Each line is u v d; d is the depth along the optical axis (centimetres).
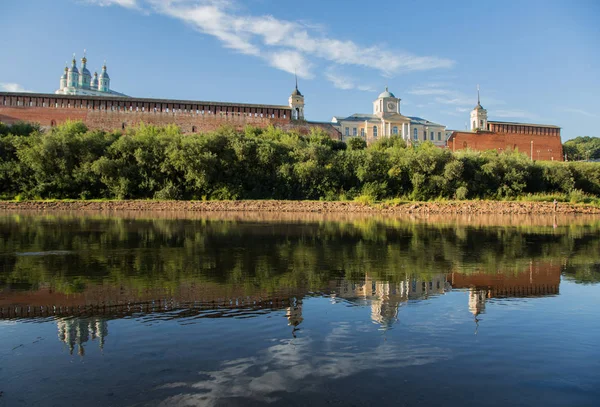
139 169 4803
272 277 1166
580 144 13750
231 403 505
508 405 509
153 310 859
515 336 726
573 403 514
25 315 824
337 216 3606
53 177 4622
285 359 627
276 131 6388
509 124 8575
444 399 520
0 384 552
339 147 6525
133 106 6347
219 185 4900
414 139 11044
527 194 5441
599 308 888
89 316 820
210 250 1639
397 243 1897
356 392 534
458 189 5178
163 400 512
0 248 1638
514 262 1430
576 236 2248
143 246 1723
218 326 765
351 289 1039
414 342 696
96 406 500
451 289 1048
